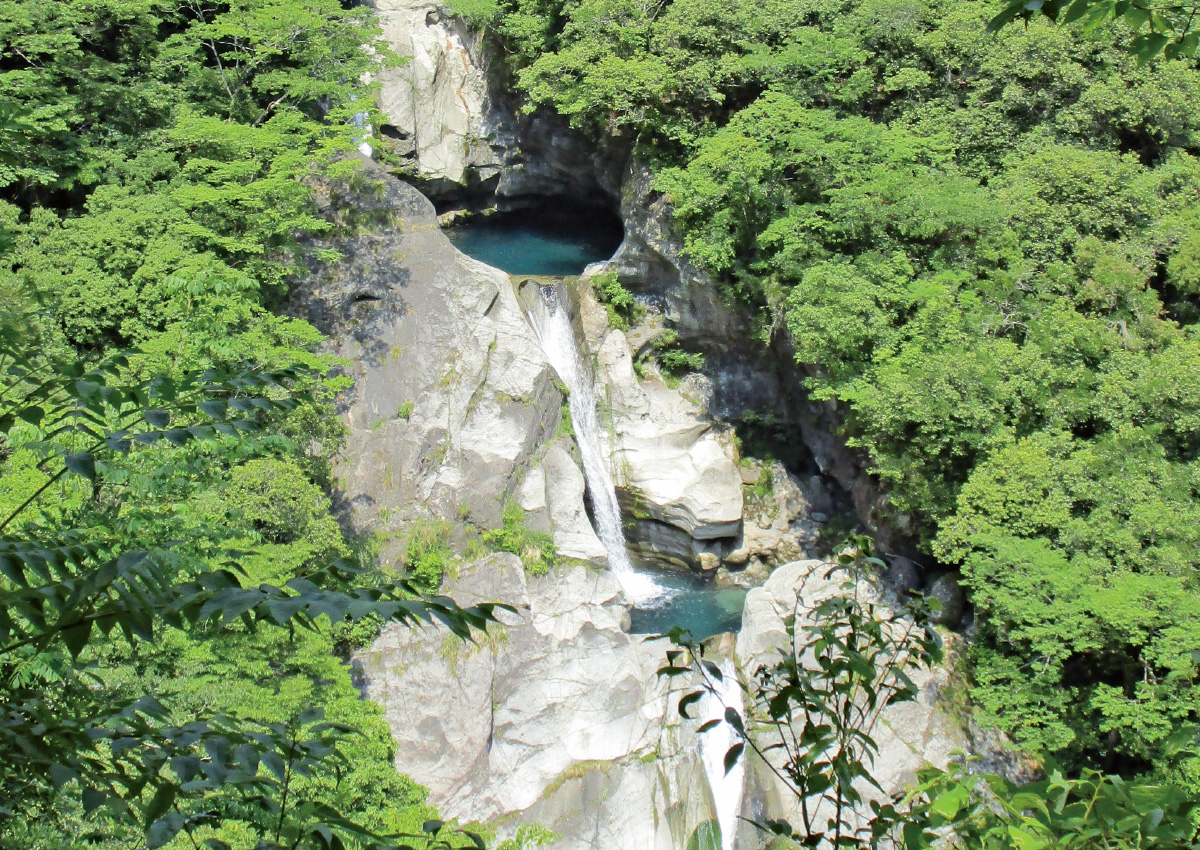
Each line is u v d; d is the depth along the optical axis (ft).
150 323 117.08
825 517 162.71
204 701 77.41
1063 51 154.40
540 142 202.08
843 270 136.46
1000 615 114.42
